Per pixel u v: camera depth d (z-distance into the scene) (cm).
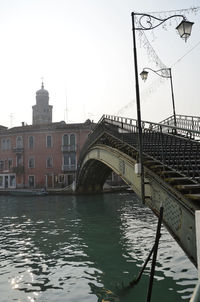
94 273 725
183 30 627
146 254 882
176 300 549
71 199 2969
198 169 631
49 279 696
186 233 500
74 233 1250
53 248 997
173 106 1492
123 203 2502
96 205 2370
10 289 640
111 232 1250
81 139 4091
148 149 909
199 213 294
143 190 716
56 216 1809
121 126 1410
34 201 2872
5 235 1245
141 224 1439
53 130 4175
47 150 4162
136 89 738
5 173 4334
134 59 749
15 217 1814
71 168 4044
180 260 802
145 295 578
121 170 1156
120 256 871
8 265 814
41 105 6744
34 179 4147
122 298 568
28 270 767
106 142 1761
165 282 643
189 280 652
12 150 4312
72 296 591
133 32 752
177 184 595
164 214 623
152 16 731
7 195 3781
